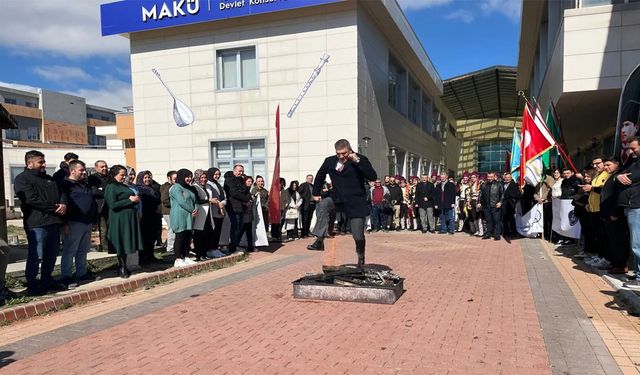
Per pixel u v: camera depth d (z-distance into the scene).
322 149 15.44
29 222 6.34
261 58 16.08
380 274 6.36
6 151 31.17
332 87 15.28
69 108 66.75
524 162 11.60
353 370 3.75
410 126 22.89
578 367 3.77
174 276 7.77
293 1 15.01
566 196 10.02
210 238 9.39
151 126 17.61
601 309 5.44
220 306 5.81
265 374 3.71
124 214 7.31
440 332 4.66
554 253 9.93
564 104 12.20
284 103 15.84
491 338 4.47
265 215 12.37
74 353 4.27
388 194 15.24
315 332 4.71
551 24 15.14
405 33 18.67
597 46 10.73
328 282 6.19
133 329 4.95
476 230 13.84
